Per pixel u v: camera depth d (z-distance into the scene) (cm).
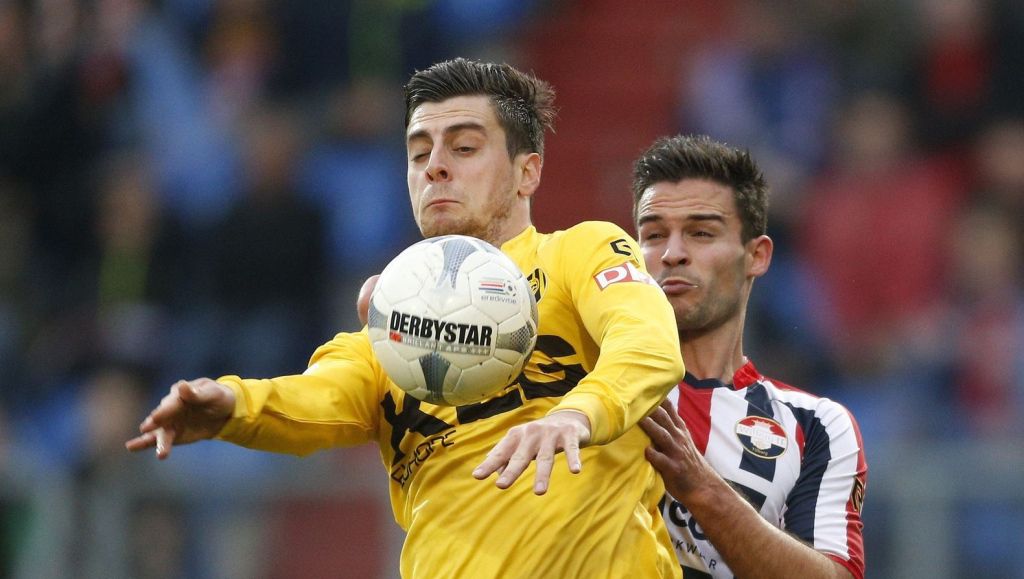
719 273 1842
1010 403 3484
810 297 3778
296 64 4294
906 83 4119
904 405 3466
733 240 1853
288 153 3822
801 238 3897
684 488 1623
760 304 3700
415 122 1571
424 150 1569
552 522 1478
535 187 1616
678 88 4547
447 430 1530
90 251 3975
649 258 1859
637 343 1391
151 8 4338
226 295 3750
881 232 3812
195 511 3219
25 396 3716
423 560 1510
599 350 1531
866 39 4278
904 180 3869
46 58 4181
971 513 3072
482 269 1410
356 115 4147
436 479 1523
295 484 3191
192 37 4341
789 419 1864
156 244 3900
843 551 1777
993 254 3725
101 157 4144
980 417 3434
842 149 4025
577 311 1530
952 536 3069
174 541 3216
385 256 4050
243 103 4238
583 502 1494
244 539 3191
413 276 1412
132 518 3231
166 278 3872
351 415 1562
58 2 4216
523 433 1282
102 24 4222
